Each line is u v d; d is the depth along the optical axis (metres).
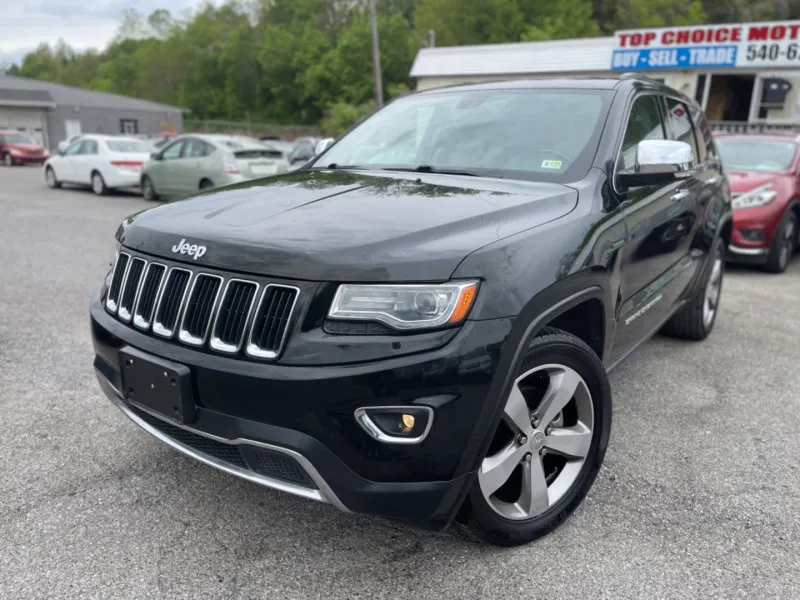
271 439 2.18
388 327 2.14
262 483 2.31
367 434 2.14
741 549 2.66
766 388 4.34
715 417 3.88
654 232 3.49
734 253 7.93
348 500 2.17
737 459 3.39
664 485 3.13
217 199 2.92
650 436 3.63
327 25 83.44
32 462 3.22
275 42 78.56
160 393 2.42
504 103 3.69
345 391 2.11
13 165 29.28
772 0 50.69
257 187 3.11
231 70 83.25
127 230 2.83
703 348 5.13
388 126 3.94
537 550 2.63
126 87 103.75
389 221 2.43
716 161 5.18
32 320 5.41
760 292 7.12
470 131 3.57
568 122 3.42
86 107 48.75
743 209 7.85
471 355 2.17
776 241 7.89
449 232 2.38
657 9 50.97
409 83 66.81
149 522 2.77
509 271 2.32
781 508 2.96
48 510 2.83
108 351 2.69
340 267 2.18
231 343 2.30
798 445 3.55
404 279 2.17
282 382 2.14
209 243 2.42
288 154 14.84
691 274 4.48
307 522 2.80
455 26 56.06
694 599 2.38
